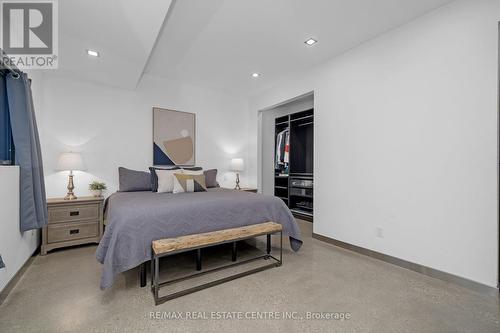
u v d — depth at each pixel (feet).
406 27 7.57
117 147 11.55
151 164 12.44
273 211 8.71
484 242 6.02
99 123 11.13
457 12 6.47
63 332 4.50
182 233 6.77
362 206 8.82
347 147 9.39
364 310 5.28
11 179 5.97
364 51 8.79
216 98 14.74
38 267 7.41
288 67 11.09
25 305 5.35
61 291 5.98
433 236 6.91
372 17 7.29
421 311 5.24
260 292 6.03
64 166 9.28
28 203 6.69
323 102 10.44
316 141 10.75
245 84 13.44
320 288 6.24
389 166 8.00
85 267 7.43
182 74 12.10
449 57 6.62
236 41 8.73
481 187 6.08
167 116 12.90
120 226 5.92
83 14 6.00
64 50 7.82
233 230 7.29
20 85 6.61
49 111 10.02
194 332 4.56
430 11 6.99
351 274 7.07
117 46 7.58
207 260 8.18
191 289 6.05
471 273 6.21
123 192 10.48
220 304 5.49
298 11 7.00
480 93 6.09
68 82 10.42
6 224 5.69
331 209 10.03
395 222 7.82
